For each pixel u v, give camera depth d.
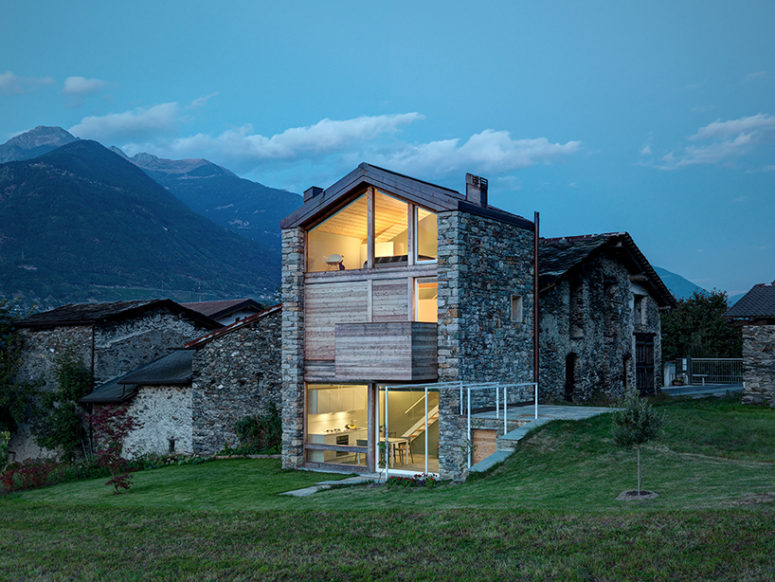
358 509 12.77
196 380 23.95
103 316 27.12
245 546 10.81
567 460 14.51
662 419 11.54
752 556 7.88
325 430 19.72
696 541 8.51
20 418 27.75
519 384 17.31
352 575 8.93
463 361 17.47
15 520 14.77
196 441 23.75
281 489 16.69
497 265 19.19
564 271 22.53
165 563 10.27
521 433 16.02
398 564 9.16
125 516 14.14
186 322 30.94
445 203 17.56
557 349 22.95
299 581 8.93
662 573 7.76
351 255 19.44
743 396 22.41
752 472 12.44
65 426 26.06
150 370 26.59
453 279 17.34
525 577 8.18
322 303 19.81
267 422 22.53
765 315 21.83
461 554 9.23
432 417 17.92
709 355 43.84
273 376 22.84
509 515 10.59
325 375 19.64
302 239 20.20
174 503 15.65
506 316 19.52
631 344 28.41
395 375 17.20
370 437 18.78
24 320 29.34
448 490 14.34
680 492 11.20
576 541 9.07
